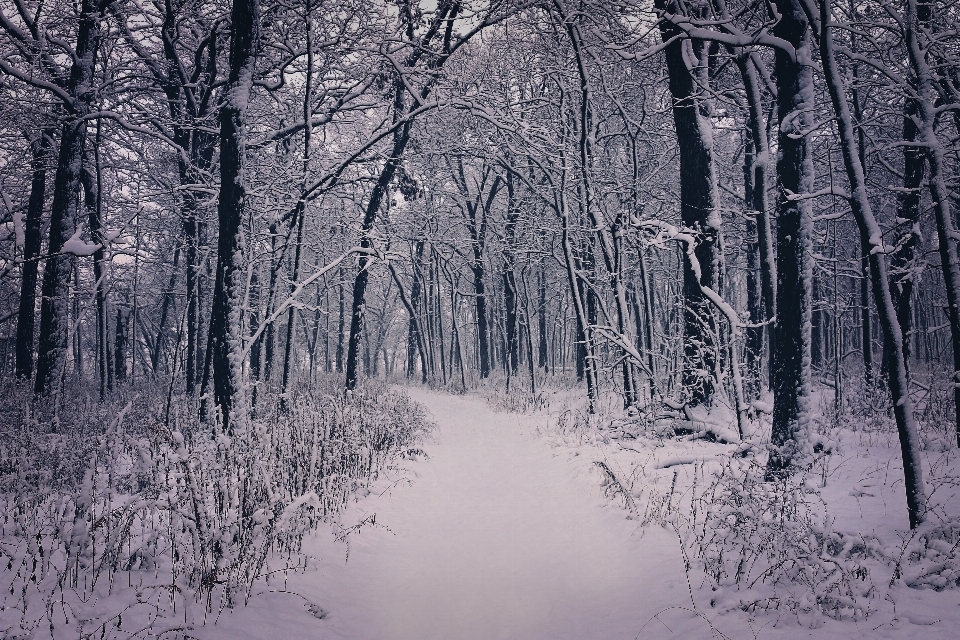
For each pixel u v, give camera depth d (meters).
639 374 17.61
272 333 18.98
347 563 5.42
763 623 3.95
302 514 5.63
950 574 4.34
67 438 8.63
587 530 6.39
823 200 16.80
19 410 9.72
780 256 7.84
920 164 10.51
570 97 18.55
